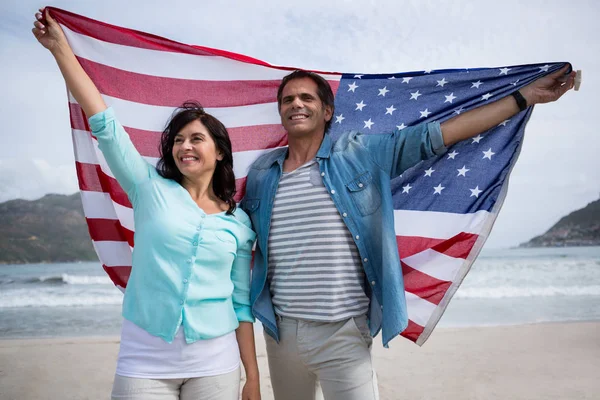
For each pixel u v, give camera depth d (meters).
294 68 3.49
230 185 2.73
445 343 7.41
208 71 3.46
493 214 3.19
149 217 2.33
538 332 8.24
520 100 2.99
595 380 5.42
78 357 6.80
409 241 3.35
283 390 2.79
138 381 2.12
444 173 3.29
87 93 2.43
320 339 2.57
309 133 2.87
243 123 3.56
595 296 14.80
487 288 16.69
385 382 5.38
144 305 2.21
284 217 2.76
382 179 2.76
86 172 3.21
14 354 6.98
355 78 3.49
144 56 3.33
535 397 4.84
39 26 2.43
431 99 3.35
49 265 35.50
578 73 2.97
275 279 2.78
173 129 2.59
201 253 2.31
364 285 2.81
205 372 2.21
